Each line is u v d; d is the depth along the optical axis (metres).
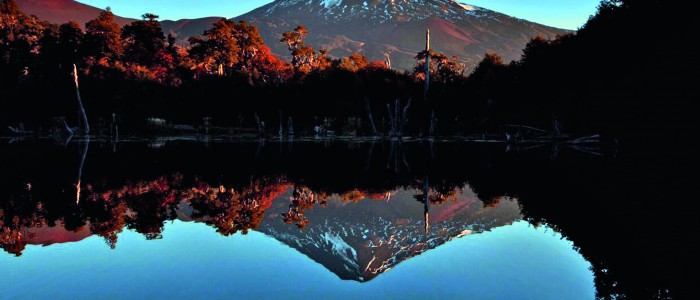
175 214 9.32
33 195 11.57
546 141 36.72
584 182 13.95
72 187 12.94
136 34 61.09
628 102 29.94
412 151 28.05
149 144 31.62
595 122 33.84
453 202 10.96
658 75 27.31
